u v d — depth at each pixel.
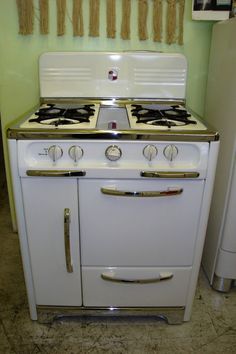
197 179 1.12
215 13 1.57
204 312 1.47
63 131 1.05
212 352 1.27
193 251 1.26
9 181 1.93
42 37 1.64
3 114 1.79
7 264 1.78
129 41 1.65
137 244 1.23
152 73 1.59
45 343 1.31
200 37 1.65
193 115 1.36
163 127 1.11
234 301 1.54
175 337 1.34
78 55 1.56
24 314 1.45
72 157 1.08
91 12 1.58
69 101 1.62
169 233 1.22
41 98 1.62
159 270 1.29
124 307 1.37
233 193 1.39
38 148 1.08
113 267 1.28
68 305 1.36
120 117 1.33
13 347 1.29
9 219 2.24
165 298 1.35
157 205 1.16
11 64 1.69
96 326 1.39
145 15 1.59
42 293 1.33
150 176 1.09
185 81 1.61
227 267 1.52
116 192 1.12
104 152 1.08
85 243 1.23
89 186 1.13
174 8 1.57
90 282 1.31
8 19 1.60
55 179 1.11
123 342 1.32
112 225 1.20
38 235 1.21
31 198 1.15
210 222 1.64
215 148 1.08
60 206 1.16
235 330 1.38
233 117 1.35
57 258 1.25
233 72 1.34
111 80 1.59
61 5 1.57
